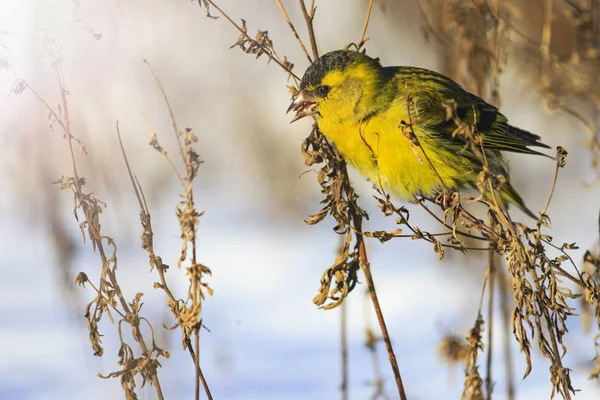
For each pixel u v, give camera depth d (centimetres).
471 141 641
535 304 657
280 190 1541
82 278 653
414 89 845
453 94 866
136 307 656
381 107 830
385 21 1709
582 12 1069
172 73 1595
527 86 1407
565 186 1495
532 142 884
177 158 1555
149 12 1561
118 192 1255
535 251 661
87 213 657
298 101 848
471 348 773
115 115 1330
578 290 862
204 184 1598
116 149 1376
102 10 1223
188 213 590
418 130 829
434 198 855
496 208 661
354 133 837
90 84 1225
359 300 1193
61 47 679
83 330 1073
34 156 1216
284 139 1577
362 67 832
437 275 1241
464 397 771
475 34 953
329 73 830
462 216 718
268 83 1662
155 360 653
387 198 699
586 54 1077
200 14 1648
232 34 1659
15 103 1202
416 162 830
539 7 1274
